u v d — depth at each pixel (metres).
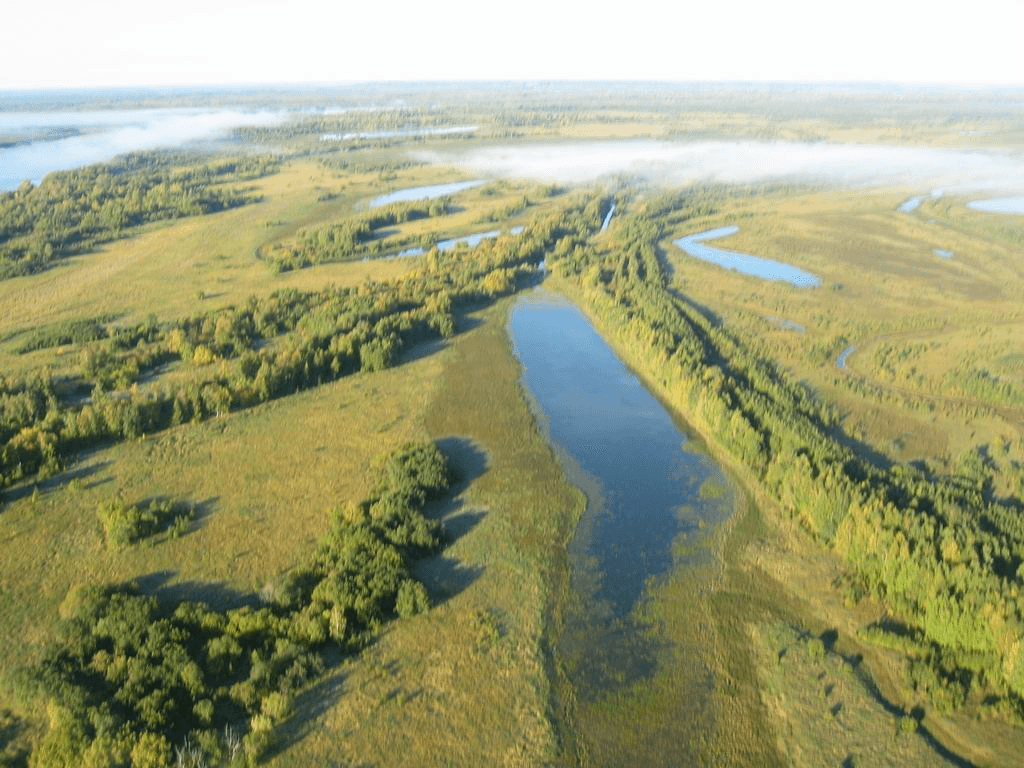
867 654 76.50
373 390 133.38
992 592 74.81
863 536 86.31
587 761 65.94
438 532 92.88
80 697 67.25
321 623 75.56
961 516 89.94
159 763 62.28
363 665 74.31
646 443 117.19
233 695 69.31
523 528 96.31
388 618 80.44
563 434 119.75
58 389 124.81
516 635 78.94
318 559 86.62
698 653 77.31
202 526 94.75
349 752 65.56
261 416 123.62
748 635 79.56
